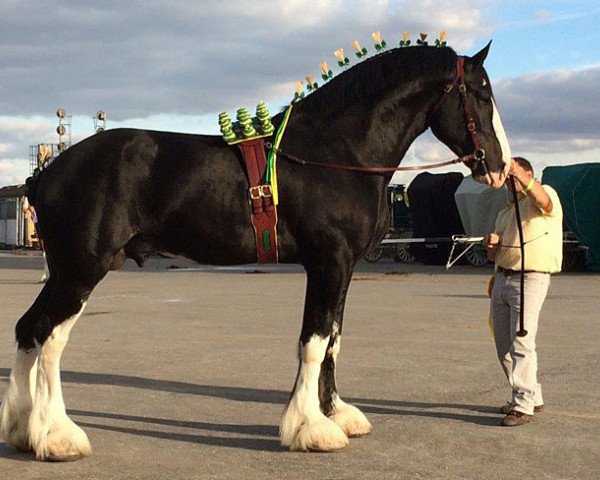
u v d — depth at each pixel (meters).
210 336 12.34
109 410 7.74
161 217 6.34
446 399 8.09
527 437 6.75
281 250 6.43
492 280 7.77
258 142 6.41
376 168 6.51
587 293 18.95
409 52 6.71
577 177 26.09
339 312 6.76
